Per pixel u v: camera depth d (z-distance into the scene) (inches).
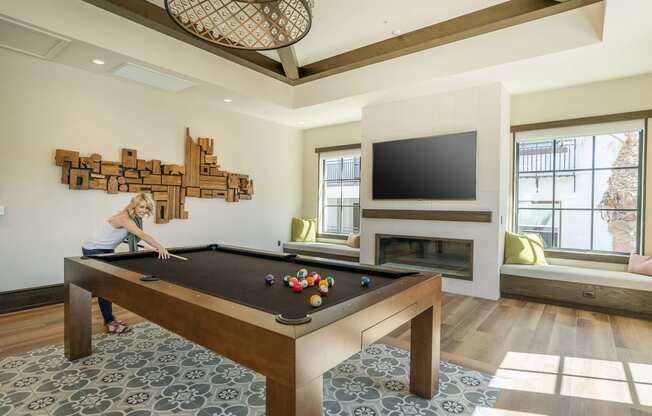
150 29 137.1
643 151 145.4
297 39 78.8
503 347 104.8
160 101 176.9
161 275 83.8
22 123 134.5
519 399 76.7
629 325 124.0
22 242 135.5
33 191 137.7
